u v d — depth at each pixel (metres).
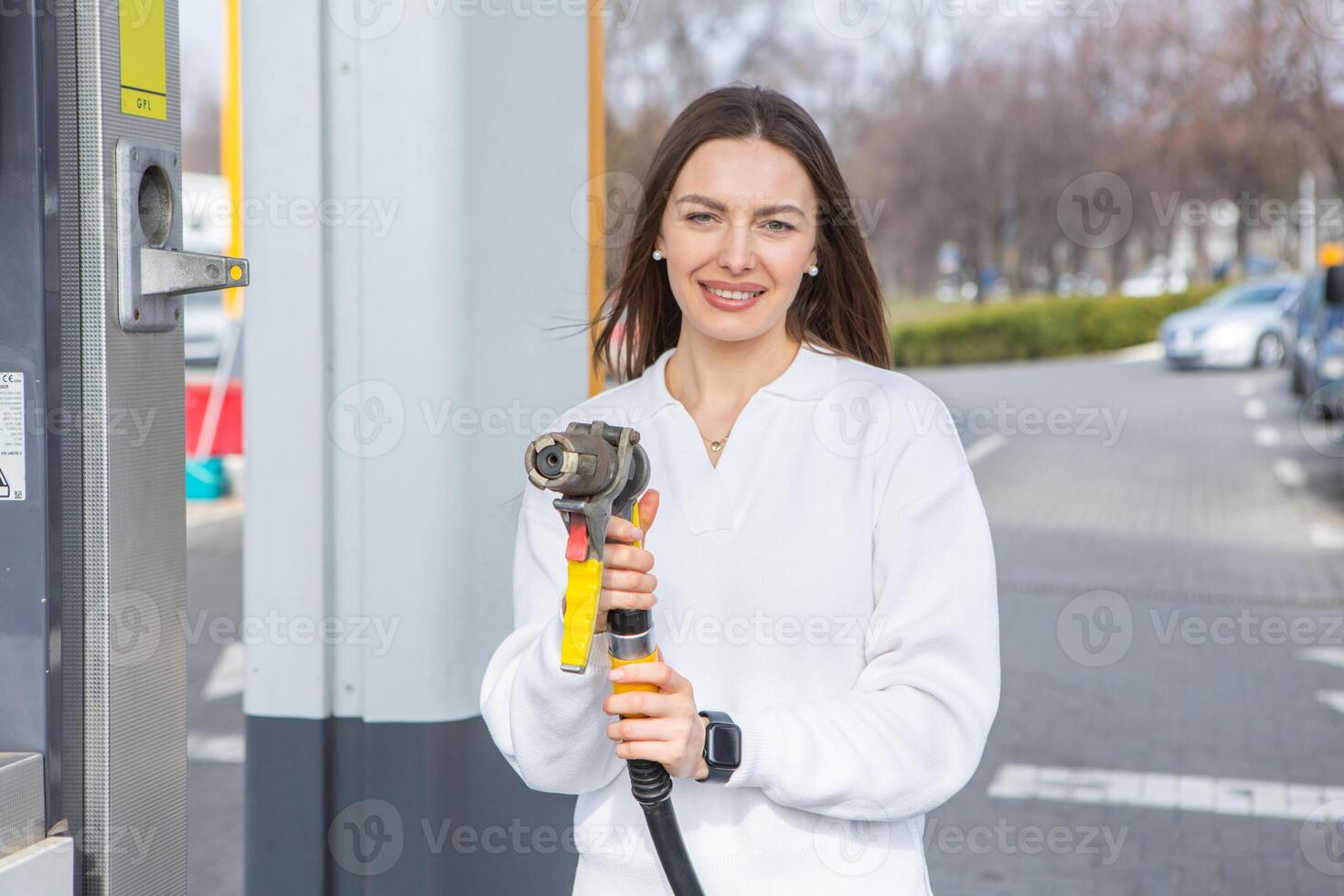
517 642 1.62
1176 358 20.53
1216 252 30.00
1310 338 14.66
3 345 1.46
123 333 1.54
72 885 1.51
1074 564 8.29
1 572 1.48
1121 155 27.17
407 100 2.28
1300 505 10.25
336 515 2.34
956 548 1.53
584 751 1.54
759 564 1.56
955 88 27.69
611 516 1.39
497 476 2.39
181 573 1.67
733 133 1.54
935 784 1.50
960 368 22.92
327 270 2.32
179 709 1.68
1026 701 5.74
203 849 4.17
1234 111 25.61
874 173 28.06
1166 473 11.81
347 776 2.38
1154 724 5.44
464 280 2.31
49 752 1.49
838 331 1.74
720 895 1.54
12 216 1.45
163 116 1.59
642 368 1.81
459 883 2.38
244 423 2.35
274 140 2.30
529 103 2.43
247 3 2.30
